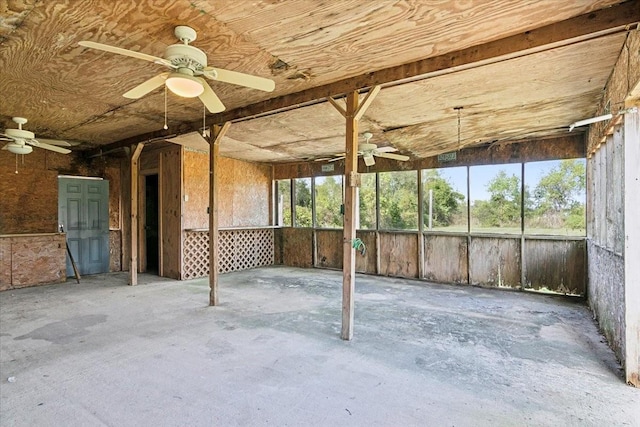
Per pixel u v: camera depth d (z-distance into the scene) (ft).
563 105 13.26
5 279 19.25
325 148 22.33
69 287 19.93
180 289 19.45
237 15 7.54
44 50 9.21
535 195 19.15
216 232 16.12
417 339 11.69
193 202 23.24
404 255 23.58
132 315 14.37
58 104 14.01
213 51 9.35
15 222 21.29
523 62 9.44
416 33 8.48
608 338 11.35
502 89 11.59
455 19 7.86
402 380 8.81
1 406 7.56
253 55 9.63
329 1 7.02
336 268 26.66
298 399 7.90
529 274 19.19
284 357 10.19
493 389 8.36
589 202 16.53
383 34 8.50
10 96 12.98
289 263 28.96
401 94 12.05
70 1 7.04
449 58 9.65
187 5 7.16
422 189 22.88
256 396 8.02
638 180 8.86
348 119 11.55
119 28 8.10
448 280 21.79
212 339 11.62
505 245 19.92
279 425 6.95
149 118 16.28
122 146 21.11
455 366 9.62
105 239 25.04
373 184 24.99
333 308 15.58
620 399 7.90
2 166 20.83
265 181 29.37
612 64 9.65
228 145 21.44
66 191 23.36
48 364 9.66
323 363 9.79
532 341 11.51
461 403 7.74
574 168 18.06
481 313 14.83
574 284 18.01
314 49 9.30
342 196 26.50
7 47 9.01
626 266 8.82
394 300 17.13
